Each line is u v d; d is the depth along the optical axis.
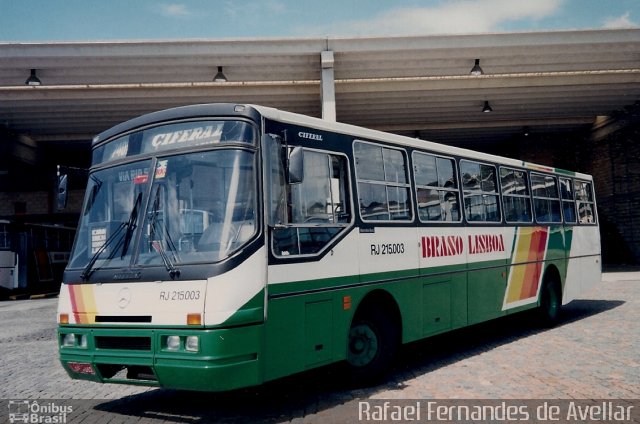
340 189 6.38
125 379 5.35
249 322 5.07
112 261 5.54
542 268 10.55
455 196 8.40
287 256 5.53
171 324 5.04
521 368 7.33
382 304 6.96
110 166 6.00
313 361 5.72
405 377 7.10
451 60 19.59
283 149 5.55
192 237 5.27
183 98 21.17
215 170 5.39
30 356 9.68
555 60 19.66
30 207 32.75
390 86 21.09
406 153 7.51
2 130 24.48
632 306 13.00
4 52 17.67
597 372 6.96
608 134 27.44
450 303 7.98
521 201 10.17
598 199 29.19
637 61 19.84
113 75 19.27
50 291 26.17
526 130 27.80
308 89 20.97
